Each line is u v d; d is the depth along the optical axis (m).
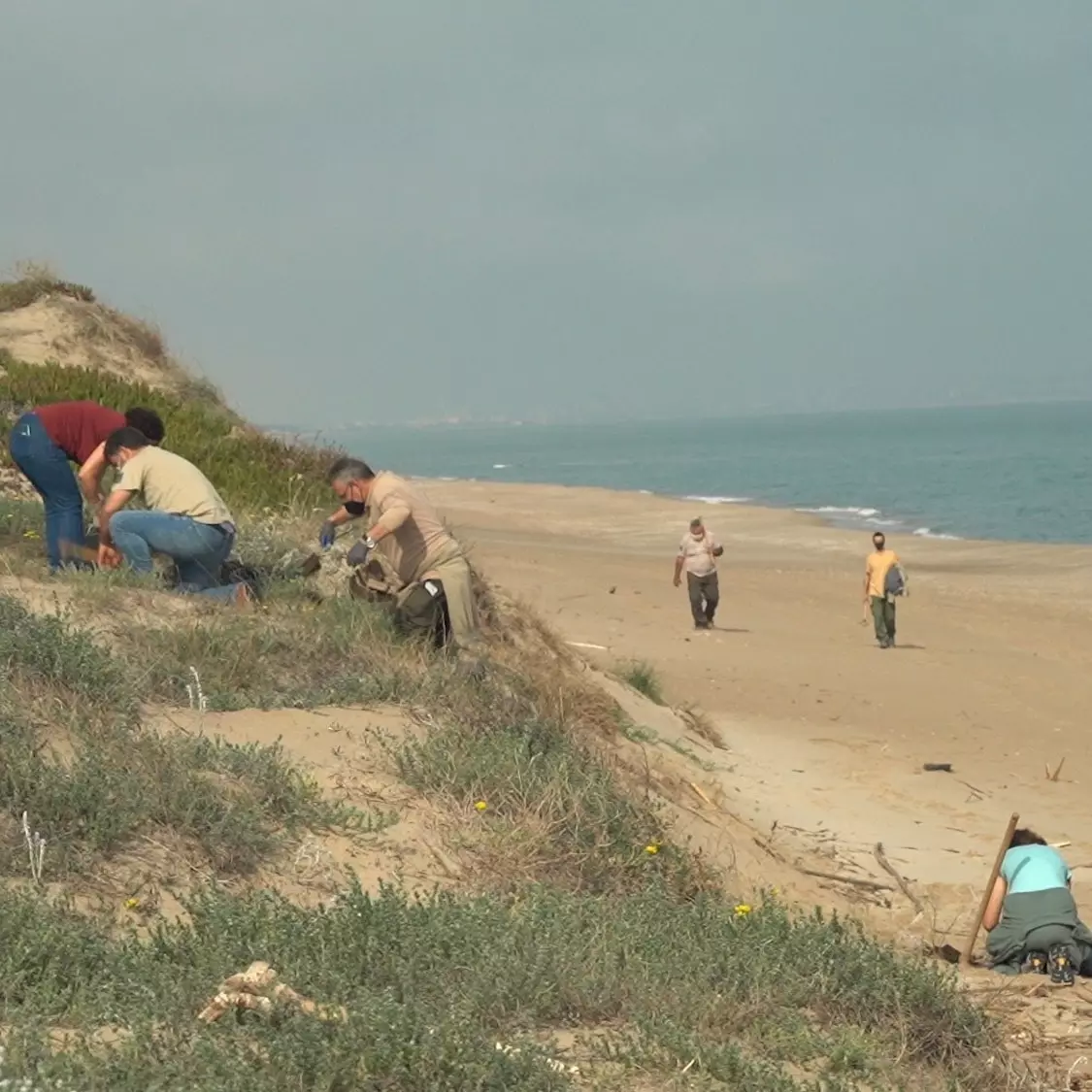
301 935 6.69
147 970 6.11
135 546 10.87
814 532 47.66
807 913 10.24
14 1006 5.62
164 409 19.95
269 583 11.87
